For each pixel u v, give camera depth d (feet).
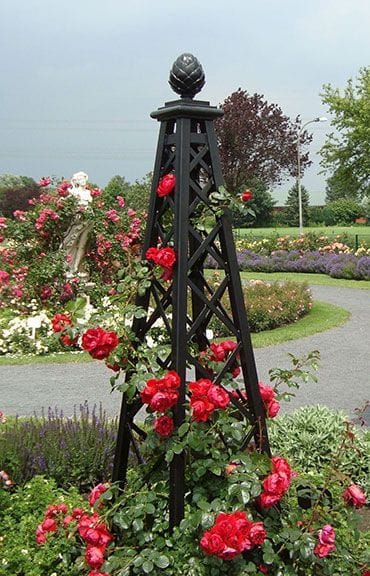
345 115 99.19
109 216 44.55
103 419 18.85
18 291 43.42
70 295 43.75
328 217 222.48
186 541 9.16
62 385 30.99
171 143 10.02
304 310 51.21
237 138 144.87
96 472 16.65
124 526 9.19
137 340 10.03
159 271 10.00
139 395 10.33
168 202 9.95
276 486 8.73
